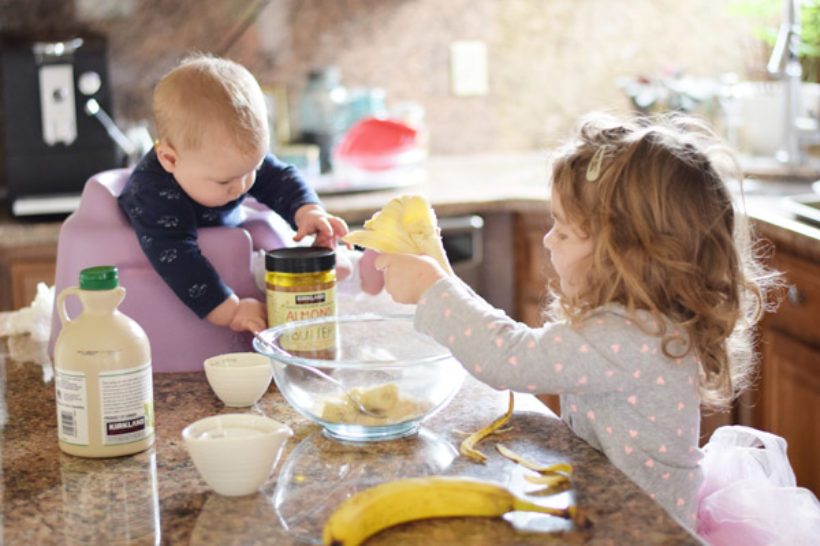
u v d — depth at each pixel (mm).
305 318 1291
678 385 1121
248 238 1444
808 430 2027
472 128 3412
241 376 1220
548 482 964
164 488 987
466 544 854
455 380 1137
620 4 3404
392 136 2930
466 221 2701
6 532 901
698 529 1225
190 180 1388
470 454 1043
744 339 1343
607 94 3455
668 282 1138
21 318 1600
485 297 2777
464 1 3322
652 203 1141
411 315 1302
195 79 1354
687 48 3455
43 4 2980
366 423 1102
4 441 1124
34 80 2666
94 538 886
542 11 3375
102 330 1060
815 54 2670
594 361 1077
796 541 1202
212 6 3107
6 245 2453
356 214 2605
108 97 2721
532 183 2887
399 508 880
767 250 2137
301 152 3012
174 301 1397
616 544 848
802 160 2863
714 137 1293
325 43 3234
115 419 1060
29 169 2693
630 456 1115
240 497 962
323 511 929
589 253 1204
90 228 1426
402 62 3314
